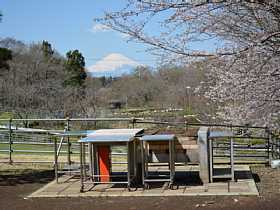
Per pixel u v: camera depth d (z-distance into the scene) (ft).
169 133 31.63
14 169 37.63
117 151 45.06
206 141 29.25
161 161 29.35
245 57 23.93
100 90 157.07
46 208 25.27
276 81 27.45
